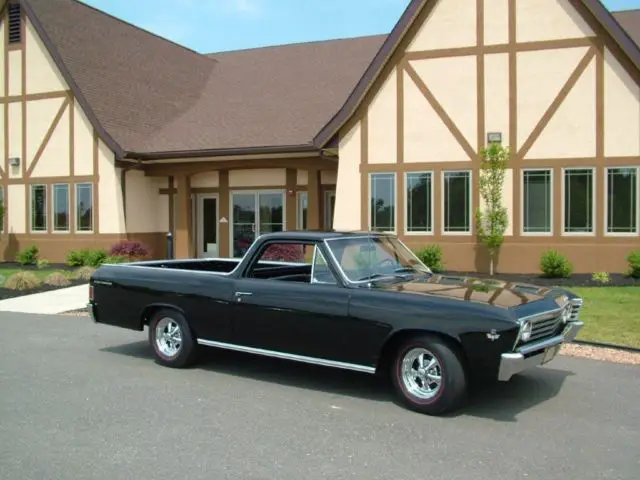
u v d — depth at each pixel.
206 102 22.98
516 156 15.49
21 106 21.36
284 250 7.70
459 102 15.86
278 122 20.00
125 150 19.20
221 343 7.26
